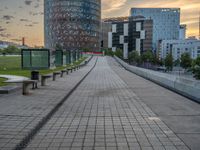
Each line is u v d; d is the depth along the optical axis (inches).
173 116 300.4
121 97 448.8
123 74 1131.9
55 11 5959.6
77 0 5841.5
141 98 437.7
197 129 244.5
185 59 4094.5
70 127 252.7
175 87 528.7
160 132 234.8
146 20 6510.8
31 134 224.1
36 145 201.0
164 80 624.4
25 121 259.6
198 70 2576.3
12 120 263.4
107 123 268.2
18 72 959.6
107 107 355.9
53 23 6018.7
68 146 198.4
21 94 442.9
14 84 566.9
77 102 396.2
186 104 380.2
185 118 290.2
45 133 232.7
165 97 450.0
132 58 5821.9
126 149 191.5
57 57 1391.5
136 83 707.4
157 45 7780.5
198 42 5457.7
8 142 197.8
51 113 309.4
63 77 835.4
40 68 1035.3
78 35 5895.7
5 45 6013.8
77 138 217.9
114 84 677.9
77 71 1250.0
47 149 191.9
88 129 245.6
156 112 322.3
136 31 6594.5
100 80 804.6
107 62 2645.2
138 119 285.4
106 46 7170.3
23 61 1029.8
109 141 209.9
